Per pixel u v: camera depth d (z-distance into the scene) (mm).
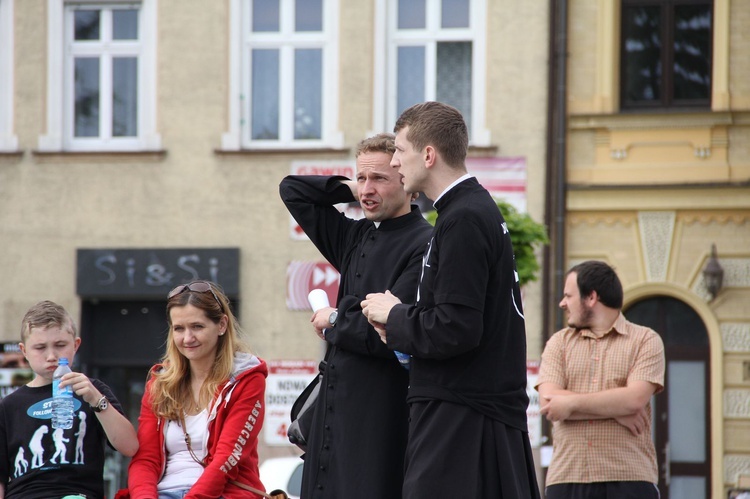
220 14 25547
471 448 6734
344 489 7363
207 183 25453
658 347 9117
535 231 18438
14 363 25547
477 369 6820
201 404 8367
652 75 24562
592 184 24328
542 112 24562
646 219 24219
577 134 24516
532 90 24609
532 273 18953
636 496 8812
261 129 25609
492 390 6832
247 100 25609
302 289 25062
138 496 8062
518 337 7000
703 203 23953
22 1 26000
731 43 24031
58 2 25922
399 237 7719
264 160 25328
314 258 25141
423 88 25109
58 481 8164
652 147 24234
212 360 8422
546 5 24594
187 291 8438
